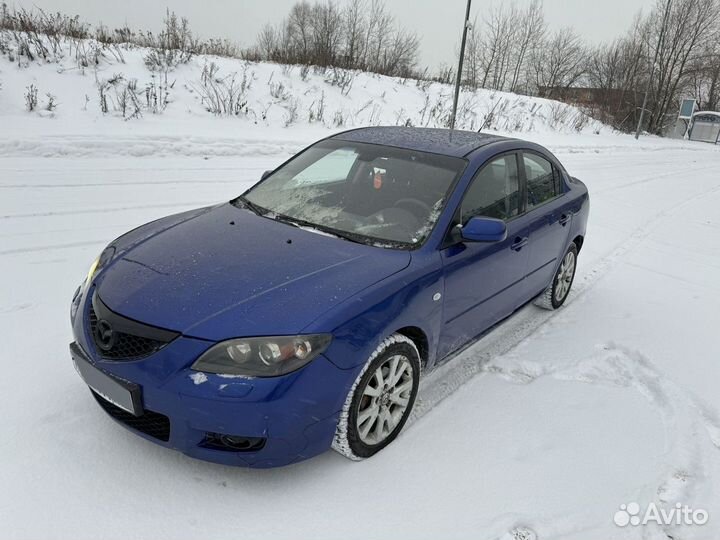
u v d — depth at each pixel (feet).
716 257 24.39
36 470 8.29
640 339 14.89
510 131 69.21
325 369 7.89
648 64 117.08
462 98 75.15
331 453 9.36
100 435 9.14
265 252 9.48
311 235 10.32
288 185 12.40
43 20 49.73
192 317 7.87
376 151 12.51
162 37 55.67
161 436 8.02
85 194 22.80
